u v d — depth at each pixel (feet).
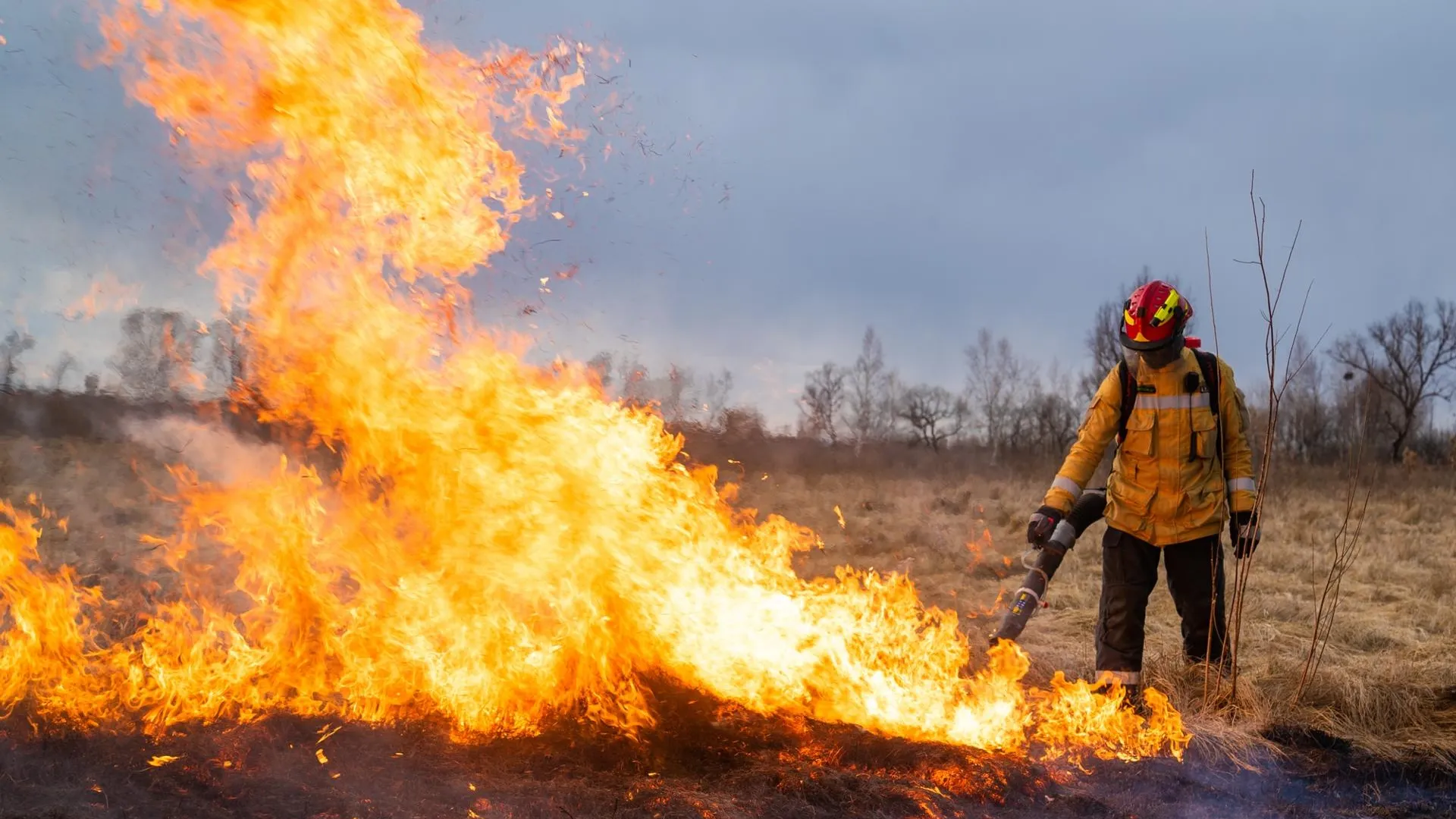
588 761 12.44
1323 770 14.53
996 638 17.01
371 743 12.26
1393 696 16.89
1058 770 13.50
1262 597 26.12
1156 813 12.50
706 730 13.32
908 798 11.75
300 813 10.07
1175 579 17.03
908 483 67.87
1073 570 31.53
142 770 10.75
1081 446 16.75
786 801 11.54
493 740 12.78
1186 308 16.43
